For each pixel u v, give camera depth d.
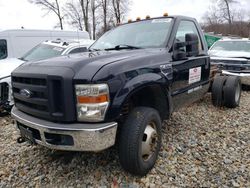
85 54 3.56
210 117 5.66
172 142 4.29
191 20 4.80
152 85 3.37
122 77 2.97
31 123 3.05
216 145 4.23
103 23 35.94
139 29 4.45
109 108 2.85
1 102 6.31
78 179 3.36
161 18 4.44
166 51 3.82
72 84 2.81
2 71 6.59
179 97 4.13
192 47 4.25
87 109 2.79
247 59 8.58
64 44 8.11
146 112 3.26
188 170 3.49
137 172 3.23
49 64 3.12
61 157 3.91
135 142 3.10
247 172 3.44
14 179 3.46
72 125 2.82
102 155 3.87
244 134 4.70
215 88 6.33
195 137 4.53
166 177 3.34
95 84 2.76
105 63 2.98
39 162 3.82
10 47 9.63
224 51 9.80
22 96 3.26
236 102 6.39
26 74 3.15
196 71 4.60
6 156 4.07
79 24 34.72
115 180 3.29
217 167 3.57
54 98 2.90
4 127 5.55
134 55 3.43
